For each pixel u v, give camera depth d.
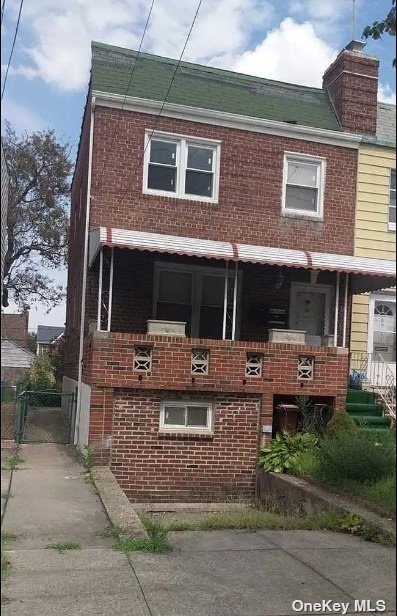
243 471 10.55
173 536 6.65
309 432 10.45
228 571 5.41
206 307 12.66
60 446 11.32
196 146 12.57
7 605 4.49
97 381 9.98
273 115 13.24
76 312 14.16
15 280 27.75
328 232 13.13
